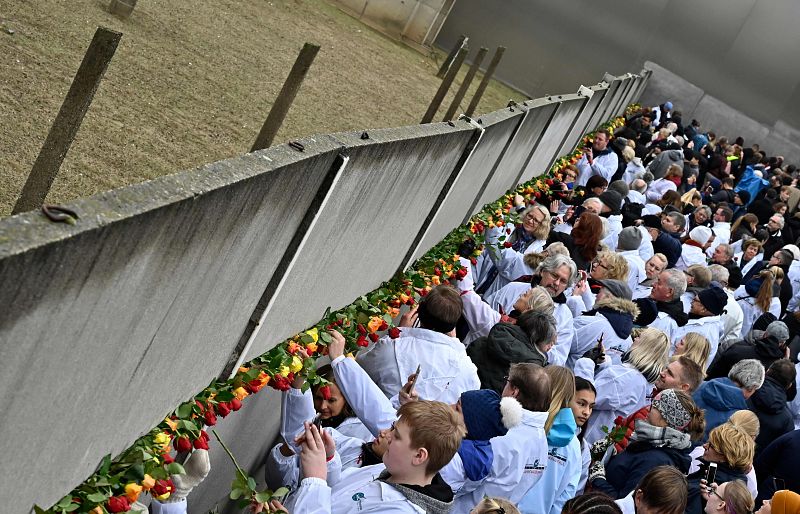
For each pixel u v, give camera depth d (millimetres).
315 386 5711
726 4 42094
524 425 5879
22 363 2754
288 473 5262
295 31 20250
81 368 3139
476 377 6383
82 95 5758
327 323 6137
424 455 4398
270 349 5277
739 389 9664
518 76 40688
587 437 8156
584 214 10273
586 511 4812
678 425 7031
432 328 6309
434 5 30203
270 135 8555
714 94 43219
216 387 4699
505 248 10586
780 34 42531
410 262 8320
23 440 3018
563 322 8352
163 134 9945
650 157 23234
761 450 10352
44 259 2533
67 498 3482
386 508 4398
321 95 16234
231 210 3611
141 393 3807
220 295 4125
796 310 17156
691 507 7207
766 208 22328
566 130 17047
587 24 40656
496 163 10727
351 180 5172
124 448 3918
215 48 15047
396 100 19344
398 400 6148
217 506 5438
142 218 2912
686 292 11953
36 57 10234
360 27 27828
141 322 3412
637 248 12062
